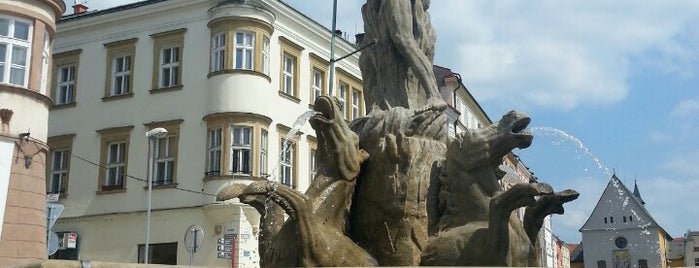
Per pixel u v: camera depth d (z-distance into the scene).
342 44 36.06
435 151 7.68
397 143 7.39
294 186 31.05
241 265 26.88
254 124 28.61
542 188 6.36
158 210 29.02
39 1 21.91
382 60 8.89
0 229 19.53
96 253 30.00
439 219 7.03
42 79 22.00
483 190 6.62
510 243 6.24
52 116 32.81
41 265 3.74
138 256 29.14
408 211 7.25
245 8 29.17
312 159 32.97
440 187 7.15
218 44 29.42
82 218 30.69
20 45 21.38
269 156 29.34
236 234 27.09
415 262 7.11
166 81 30.83
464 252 6.30
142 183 29.89
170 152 29.77
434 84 8.64
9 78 20.97
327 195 7.05
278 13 31.33
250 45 29.36
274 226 7.16
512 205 6.03
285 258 6.75
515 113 6.63
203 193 28.25
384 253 7.20
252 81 28.86
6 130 20.19
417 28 9.05
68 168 31.84
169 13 30.97
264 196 6.72
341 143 7.21
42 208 20.89
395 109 7.93
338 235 6.88
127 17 31.80
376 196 7.31
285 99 31.09
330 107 7.23
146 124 30.44
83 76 32.59
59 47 33.38
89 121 31.94
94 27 32.62
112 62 32.16
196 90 29.64
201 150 28.91
